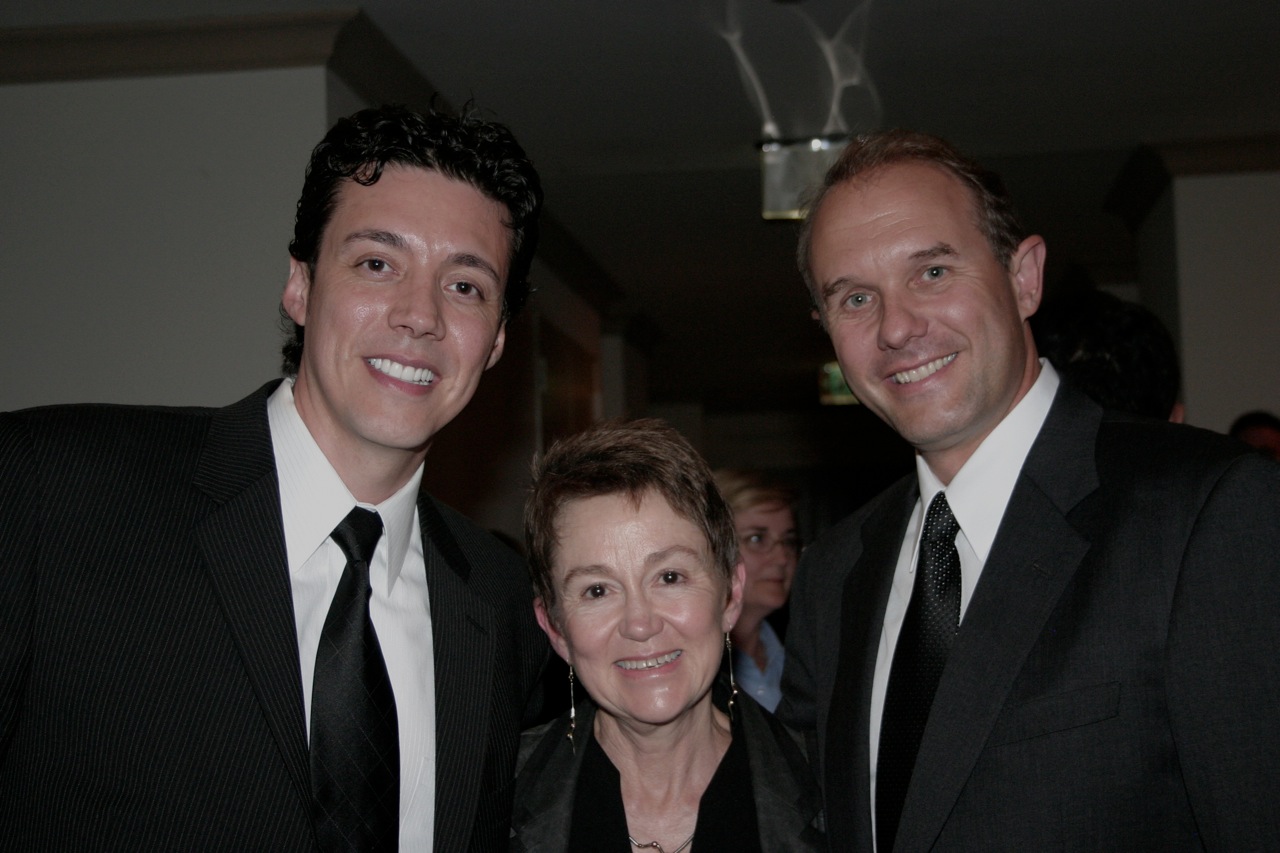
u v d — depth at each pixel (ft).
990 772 4.36
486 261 4.86
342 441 4.80
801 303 26.43
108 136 11.60
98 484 4.41
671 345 31.73
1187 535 4.21
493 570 5.70
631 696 5.09
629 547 5.07
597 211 18.63
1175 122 14.94
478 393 16.93
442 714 4.98
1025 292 5.08
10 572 4.11
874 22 11.80
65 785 4.13
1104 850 4.14
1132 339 6.14
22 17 11.11
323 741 4.45
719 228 19.81
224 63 11.34
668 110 14.21
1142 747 4.17
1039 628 4.40
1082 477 4.60
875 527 5.74
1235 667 3.98
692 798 5.38
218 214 11.39
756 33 12.07
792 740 5.66
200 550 4.41
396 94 12.81
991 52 12.64
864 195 4.91
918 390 4.76
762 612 10.19
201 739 4.22
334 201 4.85
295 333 5.54
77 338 11.46
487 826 5.08
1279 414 15.14
